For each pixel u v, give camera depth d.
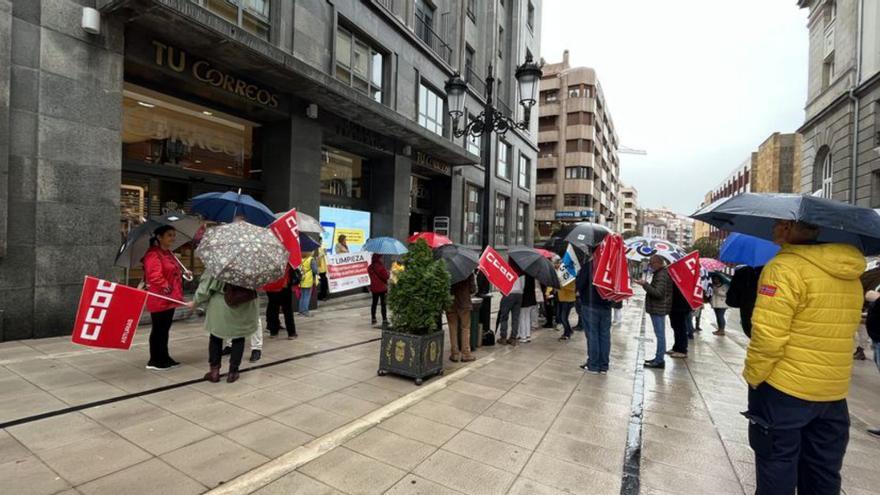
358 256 10.10
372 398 4.64
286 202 10.45
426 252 5.46
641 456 3.58
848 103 17.77
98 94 6.76
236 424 3.86
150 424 3.78
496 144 22.38
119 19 6.90
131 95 8.11
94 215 6.77
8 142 5.89
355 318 9.61
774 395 2.48
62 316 6.50
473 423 4.10
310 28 10.80
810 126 21.20
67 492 2.75
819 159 20.78
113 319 4.43
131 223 8.16
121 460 3.16
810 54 21.89
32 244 6.20
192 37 7.52
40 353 5.61
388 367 5.35
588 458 3.50
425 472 3.18
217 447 3.42
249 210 6.11
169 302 5.13
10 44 5.87
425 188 18.42
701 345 8.62
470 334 7.22
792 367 2.42
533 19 29.00
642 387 5.48
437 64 16.70
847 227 2.32
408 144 14.70
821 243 2.55
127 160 8.00
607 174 65.56
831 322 2.37
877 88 16.34
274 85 9.73
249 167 10.67
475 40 21.38
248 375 5.25
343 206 13.46
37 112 6.16
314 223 7.44
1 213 5.84
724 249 4.13
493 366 6.20
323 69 11.23
